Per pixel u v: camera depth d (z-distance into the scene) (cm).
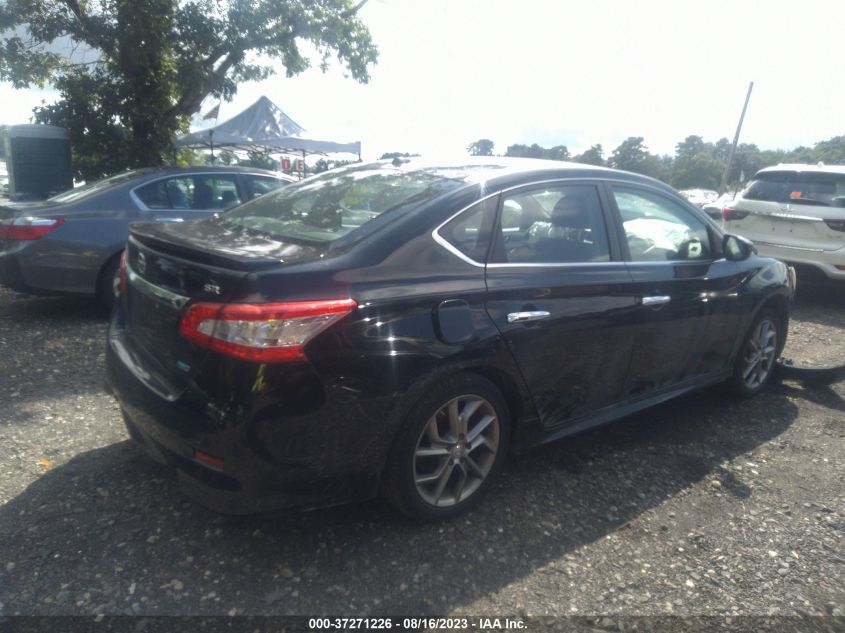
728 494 345
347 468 266
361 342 258
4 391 430
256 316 239
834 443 412
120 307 330
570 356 331
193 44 1098
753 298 444
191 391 254
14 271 570
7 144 1053
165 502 310
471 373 296
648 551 293
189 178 664
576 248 343
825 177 787
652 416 445
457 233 299
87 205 600
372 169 370
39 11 1062
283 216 330
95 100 1095
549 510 321
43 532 283
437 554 282
